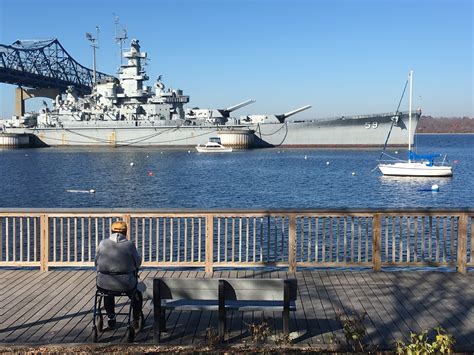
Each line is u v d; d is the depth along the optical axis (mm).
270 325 8188
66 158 99312
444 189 52750
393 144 111625
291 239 11383
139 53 125125
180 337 7738
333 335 7543
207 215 11281
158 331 7531
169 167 80312
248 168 78312
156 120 121125
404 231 25281
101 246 7836
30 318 8516
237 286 7496
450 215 11211
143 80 127125
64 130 127688
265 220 27891
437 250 11391
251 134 120125
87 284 10500
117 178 64250
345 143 114875
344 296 9625
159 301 7555
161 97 122625
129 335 7543
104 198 46625
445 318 8414
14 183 58906
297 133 119000
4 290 10070
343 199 46062
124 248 7809
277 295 7512
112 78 130375
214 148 114188
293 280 7484
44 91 167250
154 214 11289
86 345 7344
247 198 46688
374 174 69000
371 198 46562
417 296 9609
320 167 79938
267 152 113812
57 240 24141
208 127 119688
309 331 7902
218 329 7633
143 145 122500
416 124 109125
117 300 9625
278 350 7180
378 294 9734
